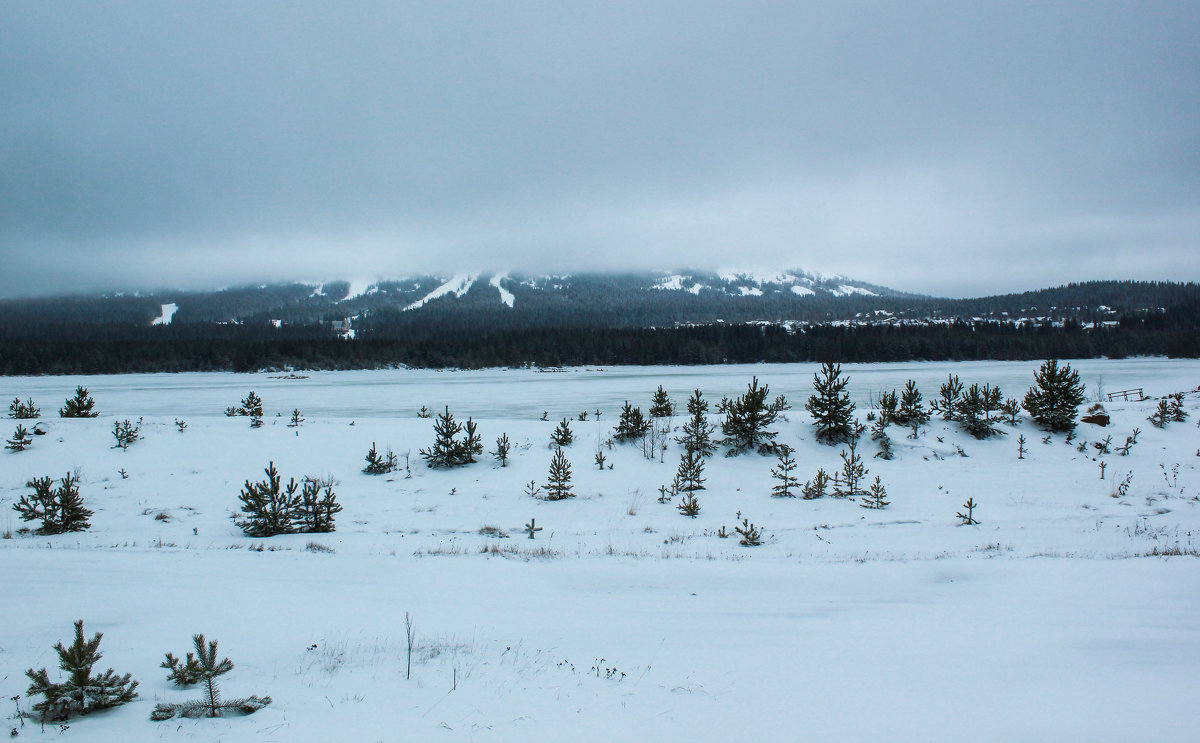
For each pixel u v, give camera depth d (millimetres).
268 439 22078
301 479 18766
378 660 5633
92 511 15305
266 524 13555
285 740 3900
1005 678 5105
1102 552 11203
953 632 6492
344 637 6352
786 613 7375
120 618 6852
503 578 9148
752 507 15984
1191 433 23359
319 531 13906
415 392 60094
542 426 24844
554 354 120625
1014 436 22969
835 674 5230
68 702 4363
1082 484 18016
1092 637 6277
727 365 115875
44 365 102875
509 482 18688
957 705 4539
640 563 10258
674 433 22766
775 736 4016
